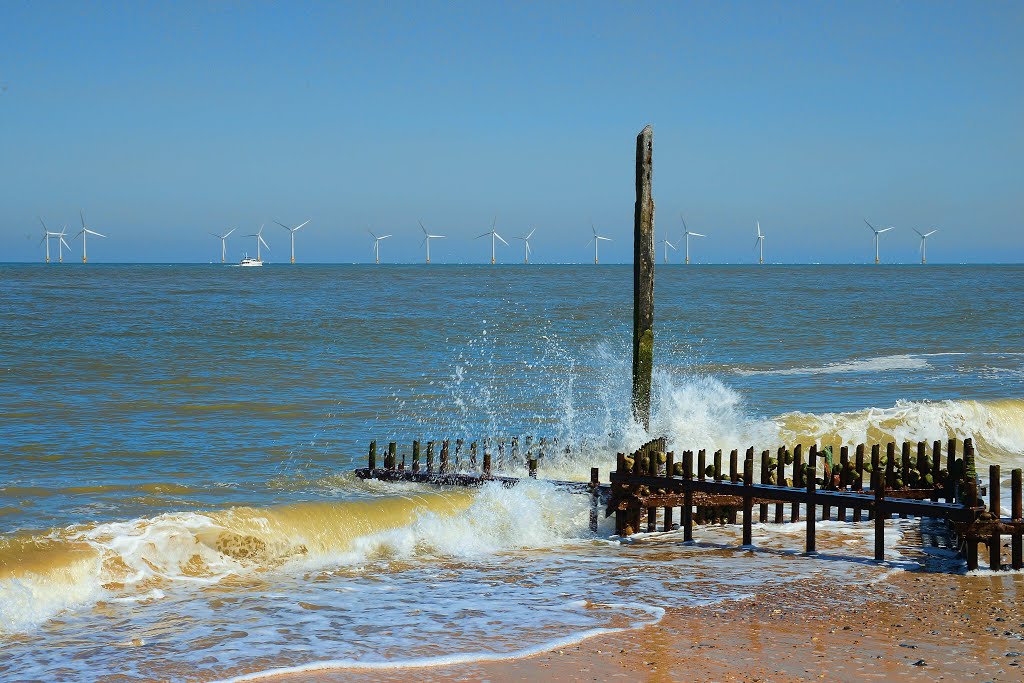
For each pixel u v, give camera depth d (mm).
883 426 21109
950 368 35688
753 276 163875
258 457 17688
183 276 133375
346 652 8430
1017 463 19750
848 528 13445
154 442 18922
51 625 9242
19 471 15867
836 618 9383
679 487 12773
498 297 82875
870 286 117688
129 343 38812
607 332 50031
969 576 10977
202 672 7969
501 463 16047
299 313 58094
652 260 15820
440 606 9852
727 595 10227
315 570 11352
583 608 9766
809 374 33625
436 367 33094
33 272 150875
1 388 26328
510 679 7766
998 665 8094
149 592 10320
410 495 14156
